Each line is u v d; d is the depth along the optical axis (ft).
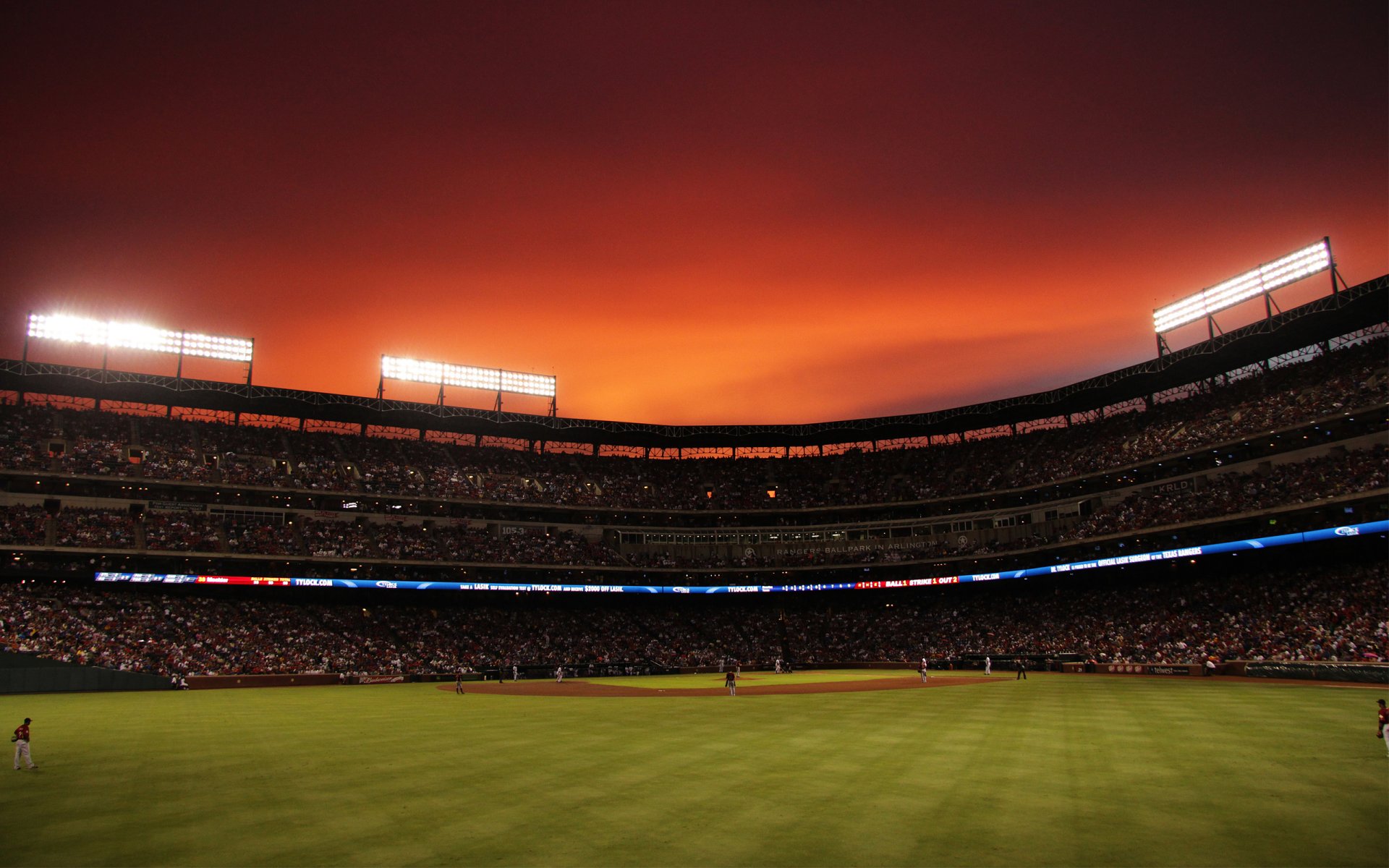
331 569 261.44
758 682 221.25
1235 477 245.65
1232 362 268.82
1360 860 45.83
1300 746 83.76
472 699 170.81
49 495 245.65
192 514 261.65
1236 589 234.58
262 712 142.00
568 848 50.24
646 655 285.23
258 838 53.26
